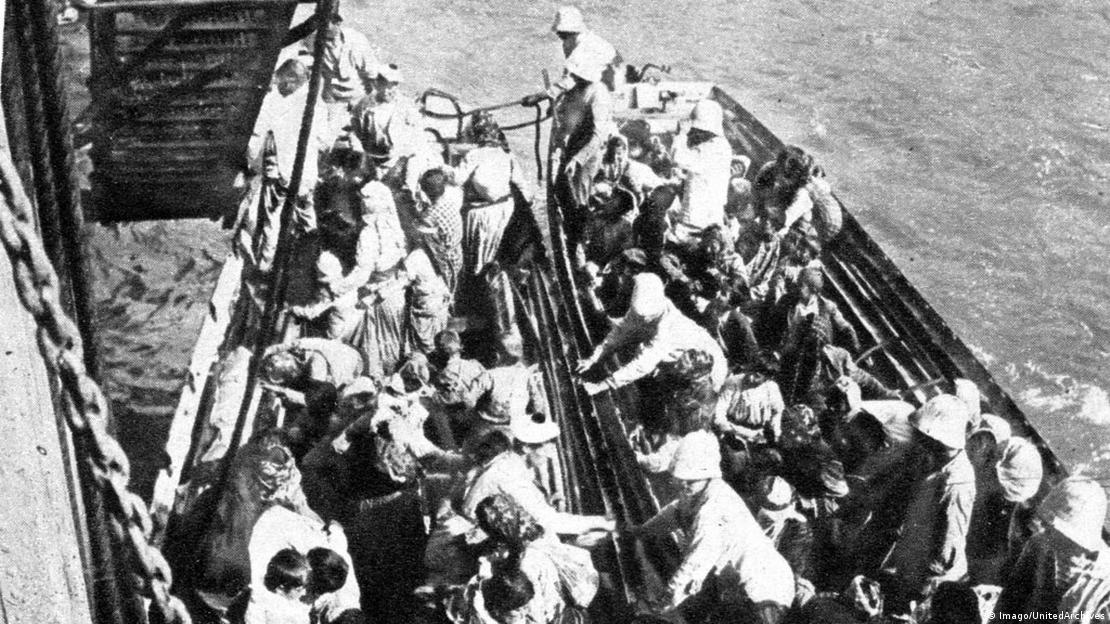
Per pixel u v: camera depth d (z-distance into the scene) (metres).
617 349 9.97
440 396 9.50
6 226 3.13
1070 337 16.58
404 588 8.25
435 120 15.66
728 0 25.03
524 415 9.48
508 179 12.13
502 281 12.04
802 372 10.16
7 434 3.74
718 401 9.56
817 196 12.55
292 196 10.52
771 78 22.48
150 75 10.82
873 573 8.36
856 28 24.20
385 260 11.03
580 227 11.96
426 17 23.16
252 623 6.95
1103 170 19.95
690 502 7.87
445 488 8.61
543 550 7.59
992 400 10.61
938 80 22.45
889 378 11.20
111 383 10.09
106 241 11.75
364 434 8.44
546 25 23.23
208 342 9.93
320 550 7.05
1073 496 7.78
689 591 7.70
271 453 7.59
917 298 11.85
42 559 3.92
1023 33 24.17
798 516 8.48
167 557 7.60
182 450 8.90
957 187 19.69
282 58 15.18
